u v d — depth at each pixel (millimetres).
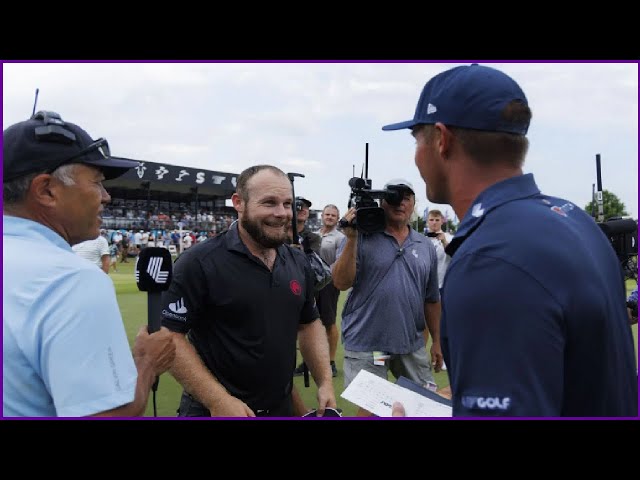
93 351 1055
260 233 1988
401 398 1647
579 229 997
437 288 3309
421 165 1197
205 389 1861
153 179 28297
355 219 2980
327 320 5000
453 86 1083
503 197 1007
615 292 1006
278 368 2055
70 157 1217
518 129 1056
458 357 900
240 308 1970
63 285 1054
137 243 23609
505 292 859
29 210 1214
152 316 1455
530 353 833
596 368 887
